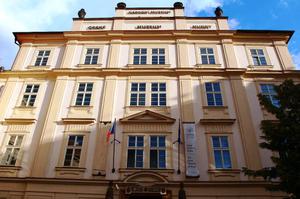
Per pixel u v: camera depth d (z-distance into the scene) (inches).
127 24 866.1
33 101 722.8
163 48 802.8
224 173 589.0
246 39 821.9
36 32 841.5
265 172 479.8
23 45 832.3
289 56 784.3
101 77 745.6
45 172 603.2
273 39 820.0
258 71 743.7
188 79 725.9
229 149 621.9
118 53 791.7
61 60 798.5
